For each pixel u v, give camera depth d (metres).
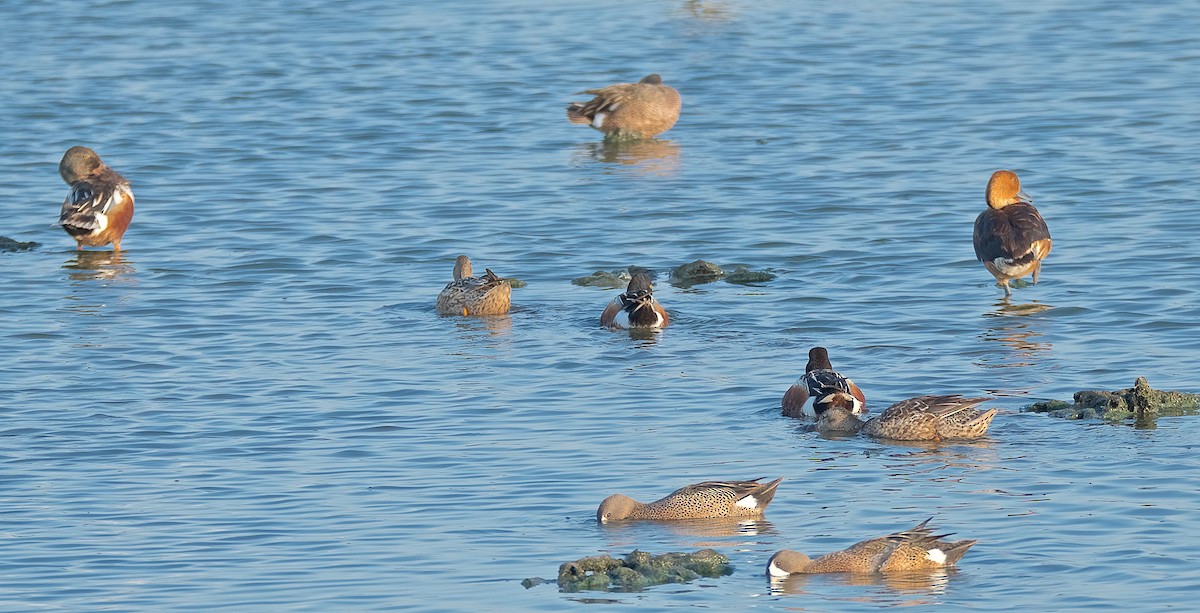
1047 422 17.39
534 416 18.16
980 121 36.28
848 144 34.66
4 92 41.53
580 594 12.97
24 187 32.44
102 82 42.81
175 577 13.55
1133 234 26.38
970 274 24.52
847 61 44.16
